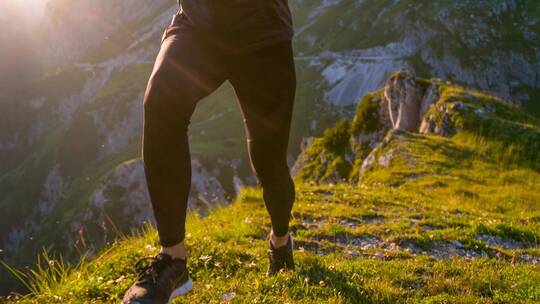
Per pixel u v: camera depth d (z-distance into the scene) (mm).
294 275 4879
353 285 4805
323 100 191500
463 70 186250
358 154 39906
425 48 196375
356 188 16406
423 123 36531
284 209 4500
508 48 186375
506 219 12711
